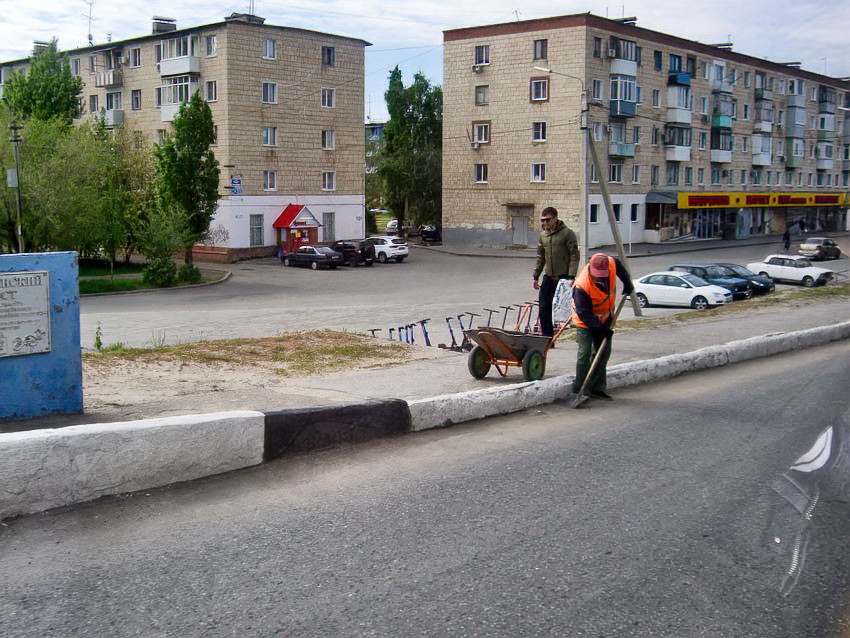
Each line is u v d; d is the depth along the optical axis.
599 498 5.09
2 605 3.50
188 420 5.37
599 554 4.18
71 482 4.79
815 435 6.83
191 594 3.64
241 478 5.42
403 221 73.44
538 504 4.96
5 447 4.52
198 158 43.09
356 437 6.40
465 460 5.95
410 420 6.81
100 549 4.15
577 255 10.64
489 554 4.16
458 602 3.62
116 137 52.53
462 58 61.09
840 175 89.19
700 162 68.62
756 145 74.94
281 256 53.56
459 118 61.97
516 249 60.41
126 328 24.02
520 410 7.84
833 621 3.49
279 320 26.31
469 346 13.70
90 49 61.44
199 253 55.09
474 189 62.19
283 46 54.50
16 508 4.58
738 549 4.26
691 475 5.61
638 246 61.34
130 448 5.04
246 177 53.44
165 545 4.21
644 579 3.89
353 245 51.00
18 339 5.91
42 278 6.00
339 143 58.59
